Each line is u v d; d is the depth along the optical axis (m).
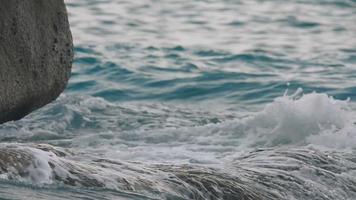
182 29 35.44
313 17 38.34
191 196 14.57
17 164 13.77
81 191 13.79
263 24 36.81
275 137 19.88
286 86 27.16
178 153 18.36
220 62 30.33
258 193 15.11
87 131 20.91
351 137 19.30
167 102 25.44
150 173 14.98
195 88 26.84
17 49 16.50
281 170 16.23
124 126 21.47
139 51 31.33
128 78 27.77
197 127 20.59
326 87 27.09
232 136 20.06
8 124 20.58
